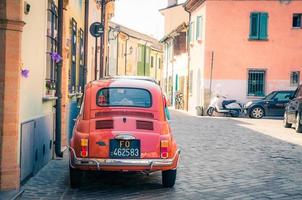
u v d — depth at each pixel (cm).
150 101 807
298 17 3066
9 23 678
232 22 3055
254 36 3055
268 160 1132
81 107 845
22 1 691
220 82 3058
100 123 765
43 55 913
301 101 1897
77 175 772
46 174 876
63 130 1168
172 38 4591
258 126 2166
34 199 695
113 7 3222
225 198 732
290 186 829
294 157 1189
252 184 844
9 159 699
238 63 3058
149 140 747
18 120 705
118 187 806
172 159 758
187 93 3678
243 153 1247
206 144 1428
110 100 808
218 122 2352
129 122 765
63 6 1115
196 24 3372
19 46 690
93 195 739
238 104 2888
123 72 4828
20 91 712
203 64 3066
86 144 742
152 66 6325
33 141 826
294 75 3064
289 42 3050
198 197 738
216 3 3052
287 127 2152
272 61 3056
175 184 837
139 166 742
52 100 1046
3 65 684
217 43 3058
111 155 741
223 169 998
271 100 2786
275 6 3047
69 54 1277
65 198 712
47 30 970
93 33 1678
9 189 701
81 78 1612
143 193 761
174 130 1866
